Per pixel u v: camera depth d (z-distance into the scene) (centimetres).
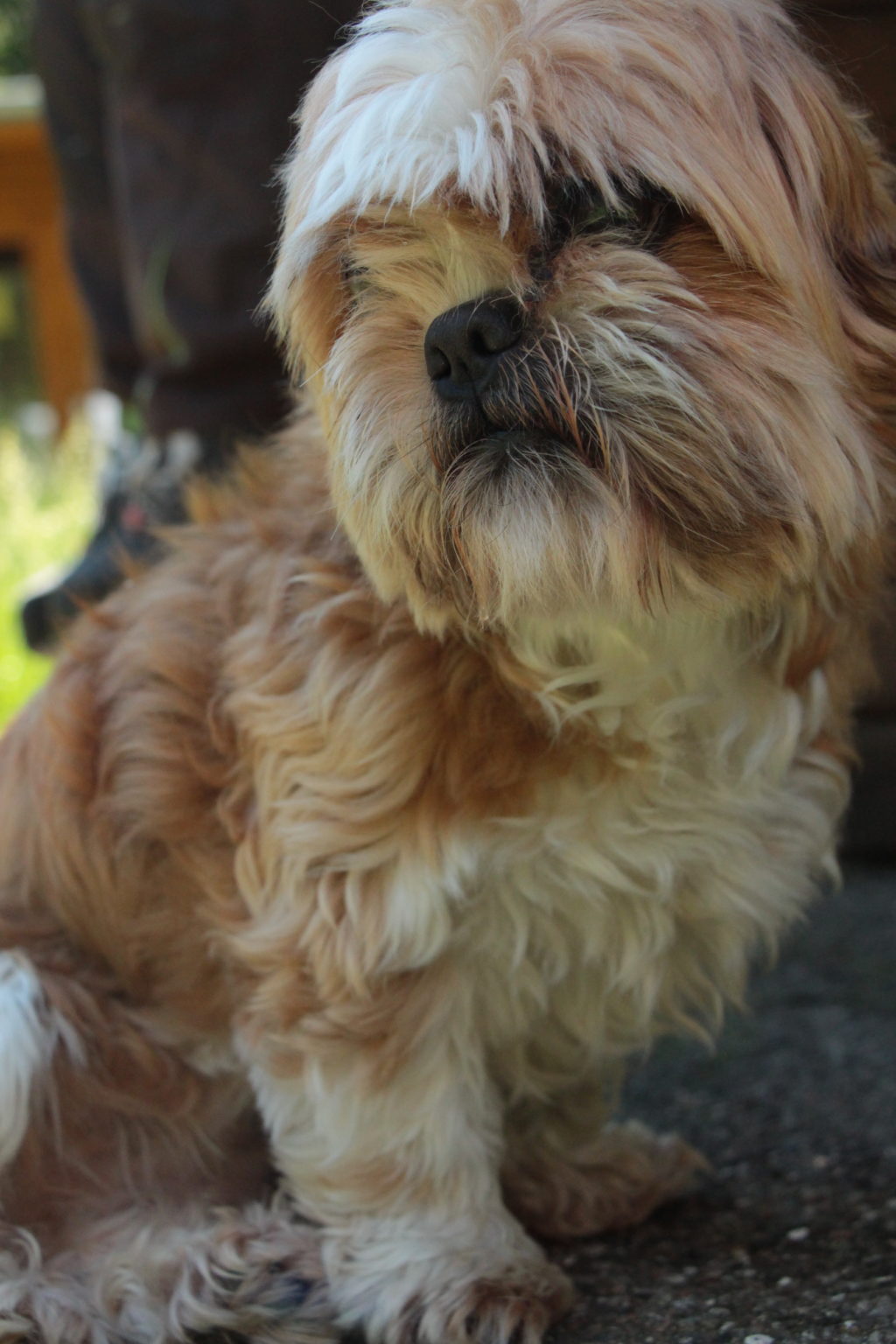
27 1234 72
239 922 73
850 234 69
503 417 66
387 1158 71
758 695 72
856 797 108
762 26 68
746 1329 65
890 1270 67
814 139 68
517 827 69
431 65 67
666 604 67
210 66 102
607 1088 80
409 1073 71
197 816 74
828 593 72
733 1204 75
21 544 213
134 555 106
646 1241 74
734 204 65
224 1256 71
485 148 64
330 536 74
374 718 70
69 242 128
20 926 77
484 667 70
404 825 69
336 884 70
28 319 329
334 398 70
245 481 80
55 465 259
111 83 107
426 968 71
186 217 104
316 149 69
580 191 65
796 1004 92
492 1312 68
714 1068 87
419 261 67
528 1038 75
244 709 72
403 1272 70
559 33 65
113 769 76
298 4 101
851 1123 80
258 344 106
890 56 97
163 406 109
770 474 65
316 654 71
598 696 69
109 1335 70
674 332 64
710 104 65
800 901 76
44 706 79
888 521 71
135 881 76
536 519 66
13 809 80
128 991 77
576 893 71
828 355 67
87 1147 75
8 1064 72
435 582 69
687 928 74
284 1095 72
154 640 76
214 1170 77
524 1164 77
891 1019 89
